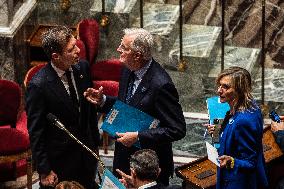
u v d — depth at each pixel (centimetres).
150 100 1042
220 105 1151
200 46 1527
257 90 1502
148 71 1048
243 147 1030
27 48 1555
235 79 1020
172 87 1038
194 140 1430
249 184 1057
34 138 1091
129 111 1050
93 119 1148
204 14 1636
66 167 1135
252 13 1614
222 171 1070
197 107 1515
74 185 1010
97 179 1307
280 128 1193
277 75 1551
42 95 1088
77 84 1115
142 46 1027
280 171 1197
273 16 1598
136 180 943
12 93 1322
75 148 1131
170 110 1034
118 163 1102
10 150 1262
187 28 1606
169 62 1508
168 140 1035
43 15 1605
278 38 1598
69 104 1104
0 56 1483
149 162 933
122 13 1537
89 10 1568
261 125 1041
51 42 1071
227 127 1041
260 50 1586
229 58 1556
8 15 1463
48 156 1122
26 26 1547
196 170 1173
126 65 1056
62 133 1116
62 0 1581
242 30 1620
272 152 1194
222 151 1050
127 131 1054
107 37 1559
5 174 1366
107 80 1471
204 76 1498
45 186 1124
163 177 1084
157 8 1630
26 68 1562
